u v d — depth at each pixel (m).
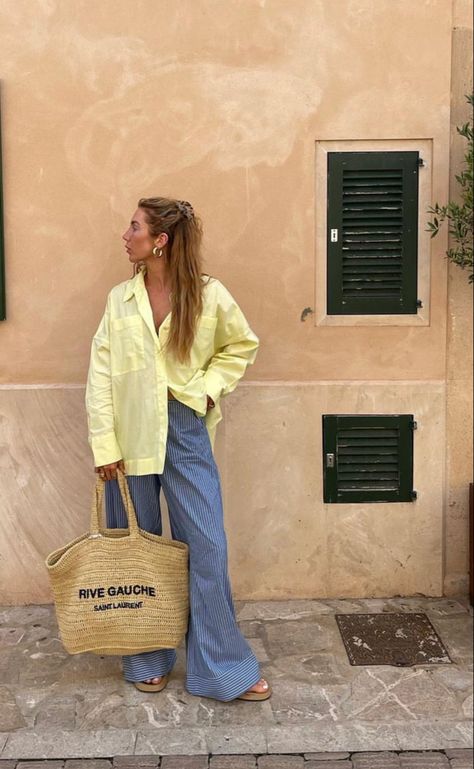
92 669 3.34
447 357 3.76
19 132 3.59
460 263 3.55
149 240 2.93
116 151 3.61
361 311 3.71
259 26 3.57
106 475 3.04
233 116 3.60
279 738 2.92
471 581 3.80
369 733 2.94
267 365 3.73
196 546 3.06
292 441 3.76
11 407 3.71
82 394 3.71
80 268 3.66
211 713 3.05
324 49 3.58
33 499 3.76
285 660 3.38
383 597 3.87
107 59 3.57
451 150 3.66
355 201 3.67
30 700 3.13
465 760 2.83
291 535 3.81
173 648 3.10
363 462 3.79
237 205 3.64
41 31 3.55
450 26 3.58
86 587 3.02
